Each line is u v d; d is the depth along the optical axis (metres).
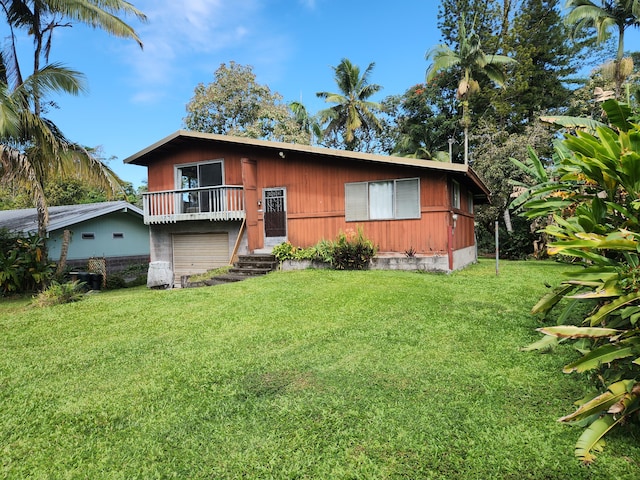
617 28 16.62
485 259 15.72
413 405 2.71
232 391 3.09
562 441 2.23
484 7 22.48
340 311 5.50
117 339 4.67
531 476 1.96
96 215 14.40
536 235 15.80
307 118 27.58
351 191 10.29
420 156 23.14
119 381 3.40
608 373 2.51
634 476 1.92
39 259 10.19
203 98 23.64
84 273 11.29
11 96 9.01
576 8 16.48
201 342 4.40
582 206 2.88
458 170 8.71
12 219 15.88
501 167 15.64
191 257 12.42
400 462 2.12
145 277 13.49
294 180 11.05
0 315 6.27
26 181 9.66
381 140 27.91
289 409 2.74
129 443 2.44
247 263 10.49
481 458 2.12
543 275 8.62
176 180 12.64
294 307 5.86
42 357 4.11
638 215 2.58
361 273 8.76
